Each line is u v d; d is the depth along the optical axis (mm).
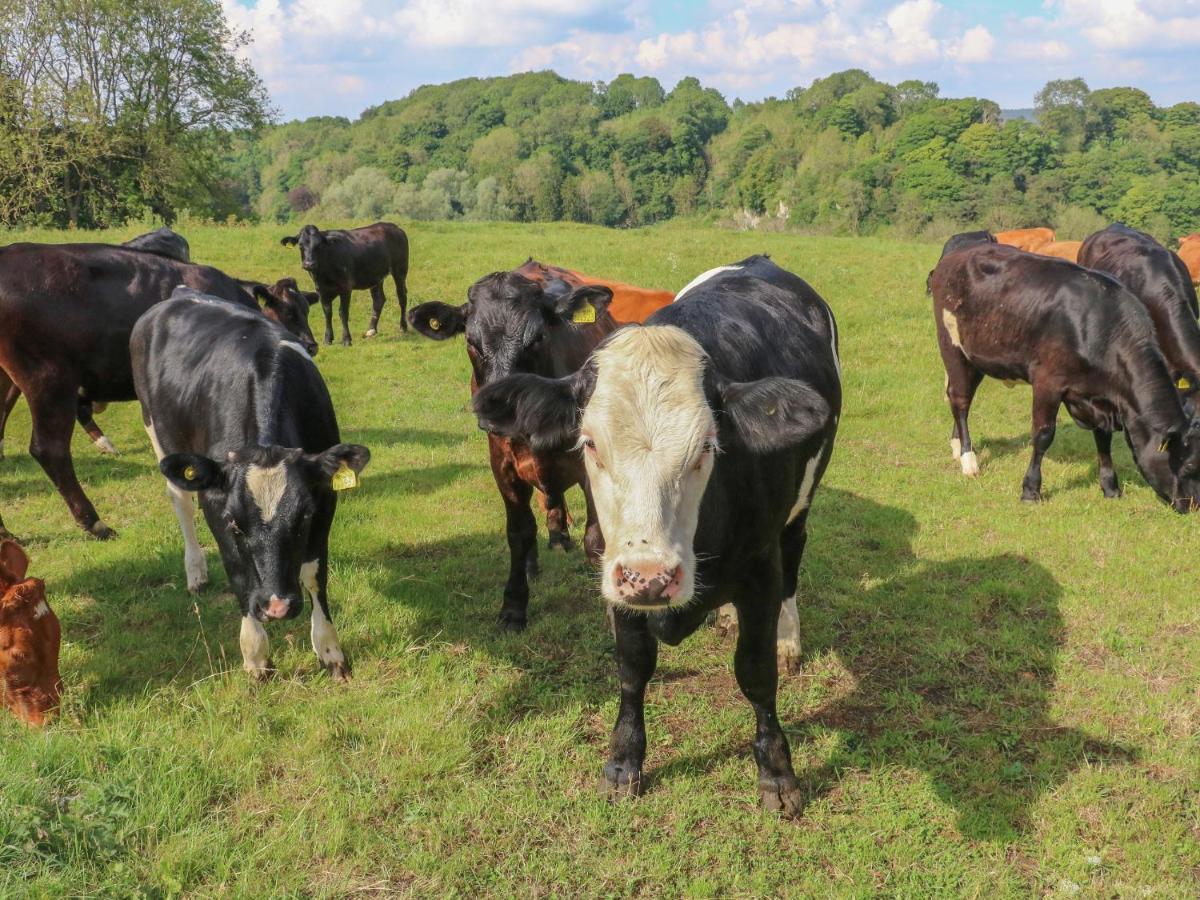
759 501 3652
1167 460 7277
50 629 4602
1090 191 107688
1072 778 4250
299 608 4445
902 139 120250
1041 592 6117
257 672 5074
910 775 4316
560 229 28094
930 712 4832
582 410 3385
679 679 5180
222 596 6199
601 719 4805
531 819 4051
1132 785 4199
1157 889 3604
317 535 4961
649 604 3062
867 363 13047
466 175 117375
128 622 5836
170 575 6527
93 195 39562
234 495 4418
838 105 145250
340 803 4078
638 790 4195
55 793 3879
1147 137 124062
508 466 5508
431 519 7562
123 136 38906
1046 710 4832
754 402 3309
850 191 111875
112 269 7098
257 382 5113
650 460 3148
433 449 9516
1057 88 140875
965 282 8469
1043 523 7289
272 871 3686
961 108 118000
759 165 137500
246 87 44062
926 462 8992
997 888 3631
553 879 3727
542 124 161875
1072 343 7477
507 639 5613
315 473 4543
